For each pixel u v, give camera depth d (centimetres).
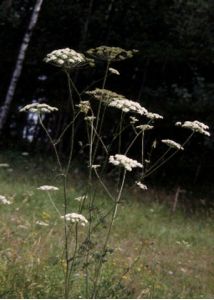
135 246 1155
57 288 642
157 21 2412
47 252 830
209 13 2273
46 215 1119
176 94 2330
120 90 2512
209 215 1753
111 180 1905
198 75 2391
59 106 2391
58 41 2567
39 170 1872
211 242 1379
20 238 911
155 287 829
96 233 1161
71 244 930
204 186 2189
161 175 2272
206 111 2148
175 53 2247
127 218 1403
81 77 2505
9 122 2609
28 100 2609
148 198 1770
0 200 618
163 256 1145
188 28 2308
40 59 2473
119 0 2453
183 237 1373
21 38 2586
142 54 2300
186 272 1055
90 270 701
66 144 2455
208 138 2150
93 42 2466
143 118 2231
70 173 1875
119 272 831
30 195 1368
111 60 583
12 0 2547
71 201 1416
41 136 2525
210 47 2239
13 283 602
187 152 2347
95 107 2242
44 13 2531
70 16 2505
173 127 2283
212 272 1089
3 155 2061
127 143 2352
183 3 2348
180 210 1722
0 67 2569
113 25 2477
